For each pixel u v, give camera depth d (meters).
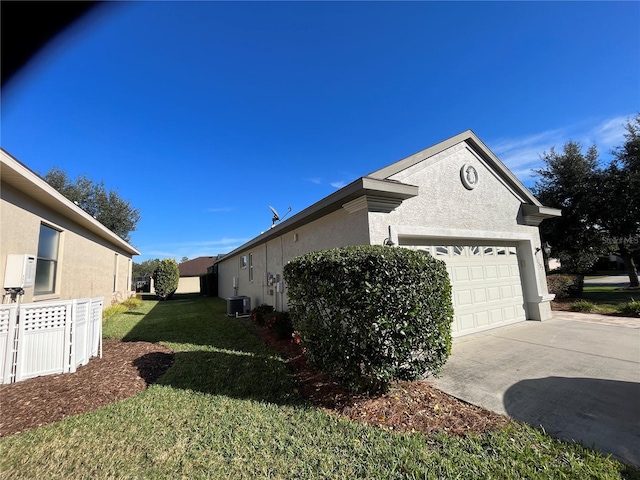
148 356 5.53
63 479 2.26
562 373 4.23
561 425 2.88
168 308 14.63
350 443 2.68
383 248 3.71
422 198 6.25
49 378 4.39
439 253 6.61
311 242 7.41
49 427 3.04
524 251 8.59
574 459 2.35
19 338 4.38
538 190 15.52
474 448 2.54
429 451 2.52
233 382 4.25
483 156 7.71
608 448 2.49
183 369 4.82
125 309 13.40
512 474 2.18
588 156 14.18
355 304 3.28
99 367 4.91
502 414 3.13
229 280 18.42
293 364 5.04
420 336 3.33
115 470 2.35
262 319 8.66
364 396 3.55
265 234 10.02
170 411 3.37
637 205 12.55
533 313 8.36
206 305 15.62
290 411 3.34
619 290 14.65
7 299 5.47
